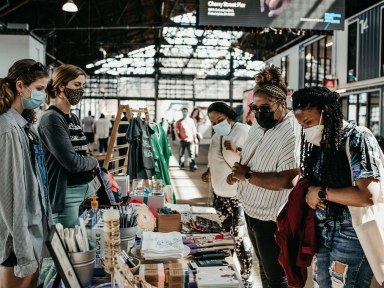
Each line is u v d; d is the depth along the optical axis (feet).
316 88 6.22
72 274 4.91
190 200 24.85
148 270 5.82
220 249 7.11
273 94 7.46
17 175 5.94
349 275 6.18
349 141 5.98
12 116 6.19
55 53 54.75
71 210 8.01
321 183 6.39
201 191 27.99
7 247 6.08
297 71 51.75
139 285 5.44
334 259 6.31
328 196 6.06
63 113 8.04
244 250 10.55
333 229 6.29
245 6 23.86
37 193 6.39
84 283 5.55
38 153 6.67
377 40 35.12
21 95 6.33
